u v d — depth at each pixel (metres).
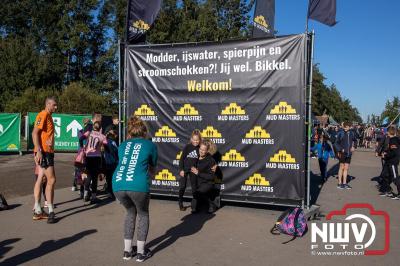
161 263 5.19
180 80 8.55
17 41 42.62
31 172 13.30
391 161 10.20
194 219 7.39
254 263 5.25
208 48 8.32
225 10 41.16
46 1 48.88
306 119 7.74
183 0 44.34
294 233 6.41
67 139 20.27
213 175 7.84
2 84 40.78
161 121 8.70
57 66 45.41
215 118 8.28
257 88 7.96
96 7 48.34
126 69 8.96
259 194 8.00
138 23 9.08
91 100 32.06
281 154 7.83
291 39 7.72
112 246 5.80
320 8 7.70
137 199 5.06
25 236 6.23
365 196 10.23
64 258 5.30
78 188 10.32
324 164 12.66
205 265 5.15
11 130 18.80
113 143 9.15
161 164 8.72
